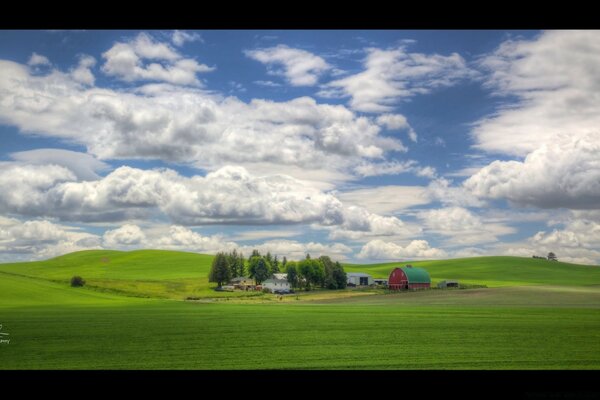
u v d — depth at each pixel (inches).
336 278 5674.2
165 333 1761.8
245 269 6678.2
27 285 4126.5
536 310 2576.3
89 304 3191.4
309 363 1288.1
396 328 1870.1
